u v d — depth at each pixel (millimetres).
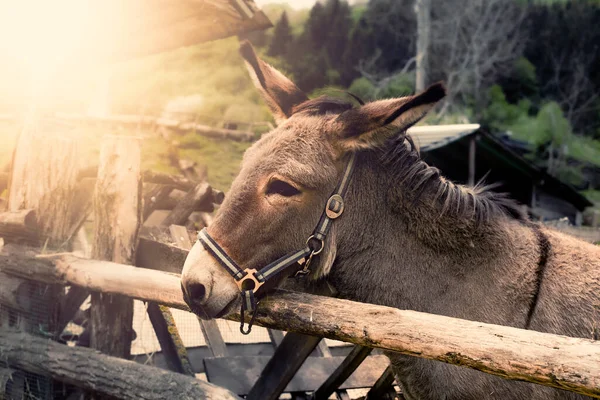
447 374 2338
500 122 38188
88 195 4262
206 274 2227
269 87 2717
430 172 2525
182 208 4449
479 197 2568
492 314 2328
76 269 3449
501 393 2246
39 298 3740
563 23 44844
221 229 2291
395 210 2498
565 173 35031
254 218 2291
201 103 20875
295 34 39688
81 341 4059
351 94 2686
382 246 2488
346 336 2082
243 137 15250
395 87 35656
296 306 2258
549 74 44625
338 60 38375
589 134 41781
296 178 2303
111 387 3150
